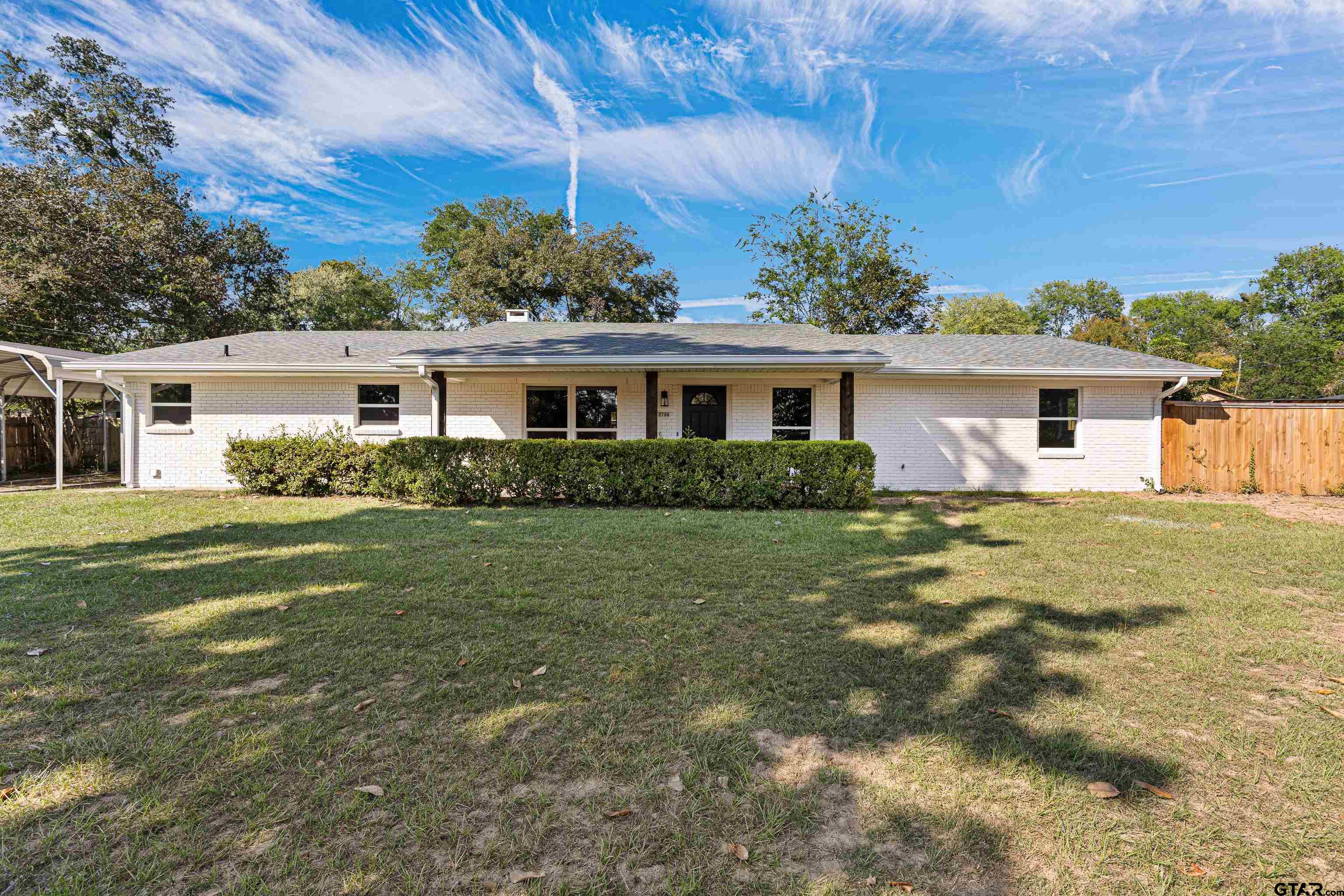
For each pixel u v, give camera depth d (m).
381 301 34.88
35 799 2.13
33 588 4.74
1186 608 4.36
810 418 12.49
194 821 2.02
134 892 1.71
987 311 44.25
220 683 3.10
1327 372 46.50
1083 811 2.10
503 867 1.83
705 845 1.93
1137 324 50.06
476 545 6.42
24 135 23.66
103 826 2.00
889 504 10.08
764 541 6.67
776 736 2.61
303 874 1.79
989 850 1.90
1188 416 12.28
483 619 4.10
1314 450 11.45
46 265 20.02
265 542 6.53
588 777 2.30
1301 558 5.93
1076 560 5.82
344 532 7.14
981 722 2.73
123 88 25.09
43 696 2.94
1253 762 2.42
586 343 12.20
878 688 3.07
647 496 9.48
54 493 11.21
